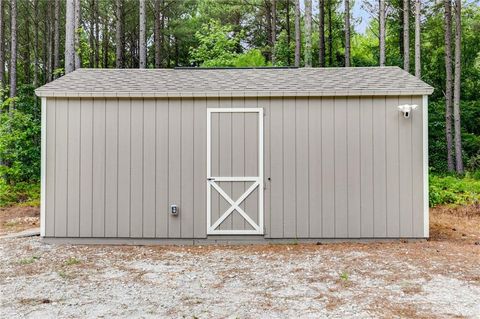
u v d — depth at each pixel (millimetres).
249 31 27703
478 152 16609
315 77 7414
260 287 4504
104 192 6840
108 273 5129
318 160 6793
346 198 6750
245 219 6816
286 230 6785
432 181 12211
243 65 17188
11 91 17000
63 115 6848
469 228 8016
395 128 6734
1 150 11445
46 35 24281
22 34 25359
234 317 3615
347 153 6766
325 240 6770
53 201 6859
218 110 6855
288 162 6820
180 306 3916
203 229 6824
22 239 7238
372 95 6715
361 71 7773
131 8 25484
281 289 4422
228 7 24359
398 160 6723
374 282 4621
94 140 6859
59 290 4441
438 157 16719
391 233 6699
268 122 6832
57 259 5863
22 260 5785
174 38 29328
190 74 7793
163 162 6871
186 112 6879
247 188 6824
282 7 25531
